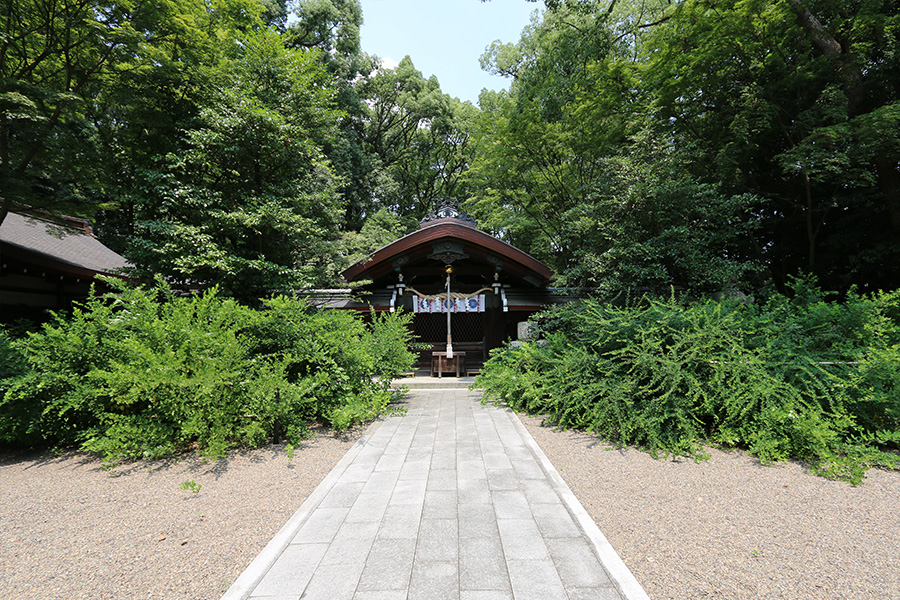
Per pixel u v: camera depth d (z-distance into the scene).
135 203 8.99
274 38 9.52
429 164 29.75
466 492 3.65
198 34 9.16
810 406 4.87
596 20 10.87
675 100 11.66
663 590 2.28
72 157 8.95
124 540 2.94
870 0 8.50
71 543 2.92
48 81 8.98
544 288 10.86
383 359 7.51
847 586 2.32
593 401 5.99
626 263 9.09
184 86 9.74
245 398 5.11
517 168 18.09
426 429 5.93
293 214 9.12
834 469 4.09
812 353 5.91
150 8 8.30
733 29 9.44
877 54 9.76
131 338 5.12
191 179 9.08
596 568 2.47
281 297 6.36
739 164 10.91
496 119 17.70
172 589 2.35
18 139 8.50
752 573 2.45
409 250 9.98
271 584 2.31
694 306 6.66
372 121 27.41
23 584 2.43
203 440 4.82
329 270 14.32
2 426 5.07
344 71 21.94
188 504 3.54
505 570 2.45
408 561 2.55
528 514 3.21
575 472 4.21
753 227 9.49
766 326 6.32
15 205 8.84
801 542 2.82
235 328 5.23
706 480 3.99
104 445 4.62
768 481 3.97
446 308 10.49
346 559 2.58
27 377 4.95
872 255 9.98
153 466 4.57
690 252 8.71
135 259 8.54
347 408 5.85
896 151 8.48
